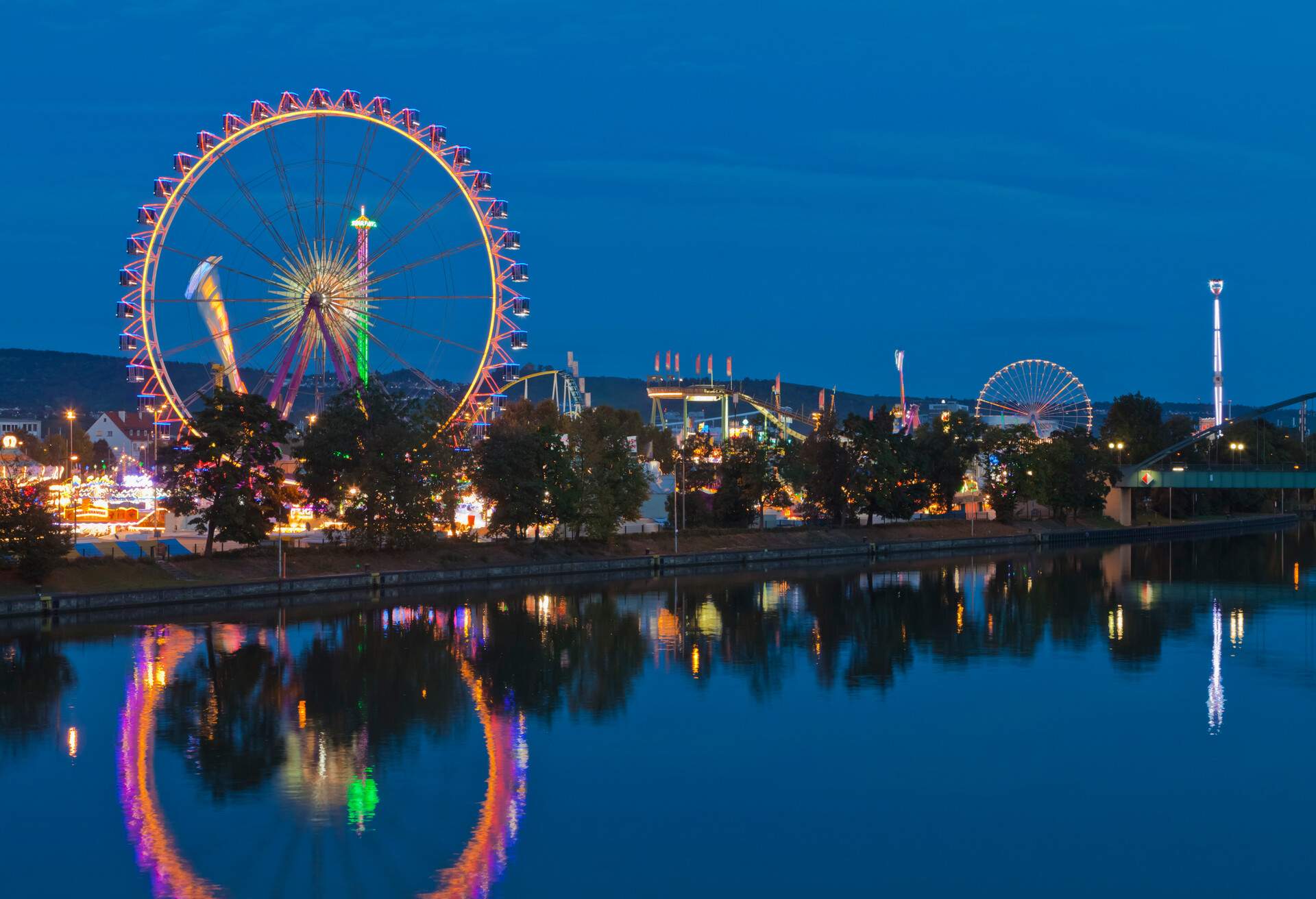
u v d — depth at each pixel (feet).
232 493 484.74
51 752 268.62
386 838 219.61
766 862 209.67
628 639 408.05
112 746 273.95
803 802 238.68
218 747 273.54
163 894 196.03
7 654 366.43
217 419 485.56
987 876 203.92
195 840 218.38
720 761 265.54
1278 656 380.78
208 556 492.95
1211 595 527.81
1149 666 365.40
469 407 578.25
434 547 564.71
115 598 437.99
